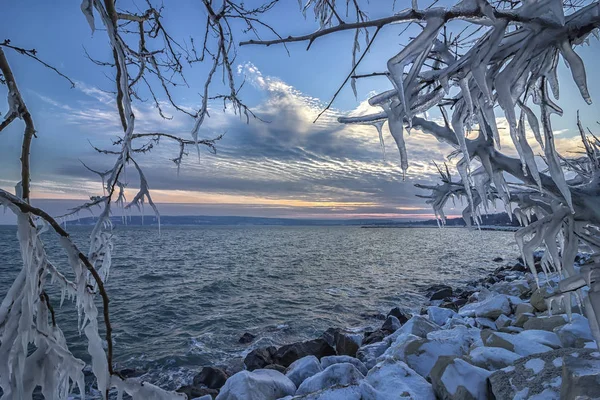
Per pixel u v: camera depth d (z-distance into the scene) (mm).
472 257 44219
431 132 2242
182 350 11273
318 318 15266
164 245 75625
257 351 9531
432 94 1717
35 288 1104
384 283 24750
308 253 54250
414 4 1659
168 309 17625
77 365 1205
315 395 4539
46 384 1131
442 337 6684
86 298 1204
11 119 1159
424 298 19328
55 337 1197
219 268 35094
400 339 7461
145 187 1394
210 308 17859
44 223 1192
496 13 1338
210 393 7344
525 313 8281
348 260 42156
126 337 12938
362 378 5605
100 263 1262
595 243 2324
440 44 2051
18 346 1073
